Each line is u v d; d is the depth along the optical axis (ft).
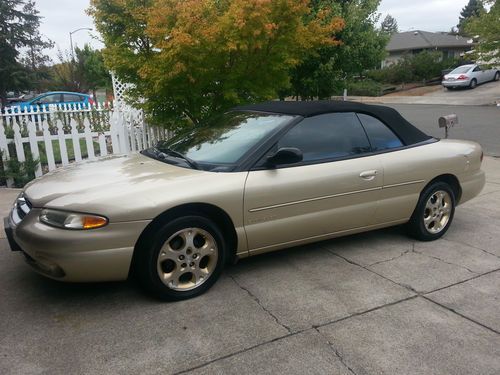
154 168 12.68
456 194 16.79
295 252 15.01
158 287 11.25
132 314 10.98
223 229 12.35
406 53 149.07
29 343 9.78
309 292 12.17
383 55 38.50
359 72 39.19
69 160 29.81
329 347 9.70
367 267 13.82
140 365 9.07
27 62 119.55
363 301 11.69
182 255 11.50
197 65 21.88
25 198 11.99
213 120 15.80
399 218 15.29
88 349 9.58
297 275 13.23
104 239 10.48
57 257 10.38
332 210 13.56
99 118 35.55
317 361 9.23
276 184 12.46
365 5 37.11
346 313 11.10
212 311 11.15
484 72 108.99
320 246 15.56
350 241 16.07
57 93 65.46
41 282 12.67
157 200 10.93
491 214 19.44
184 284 11.76
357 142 14.30
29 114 41.42
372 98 109.81
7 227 11.80
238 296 11.92
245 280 12.87
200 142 14.20
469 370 9.00
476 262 14.30
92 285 12.51
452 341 9.96
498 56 72.08
